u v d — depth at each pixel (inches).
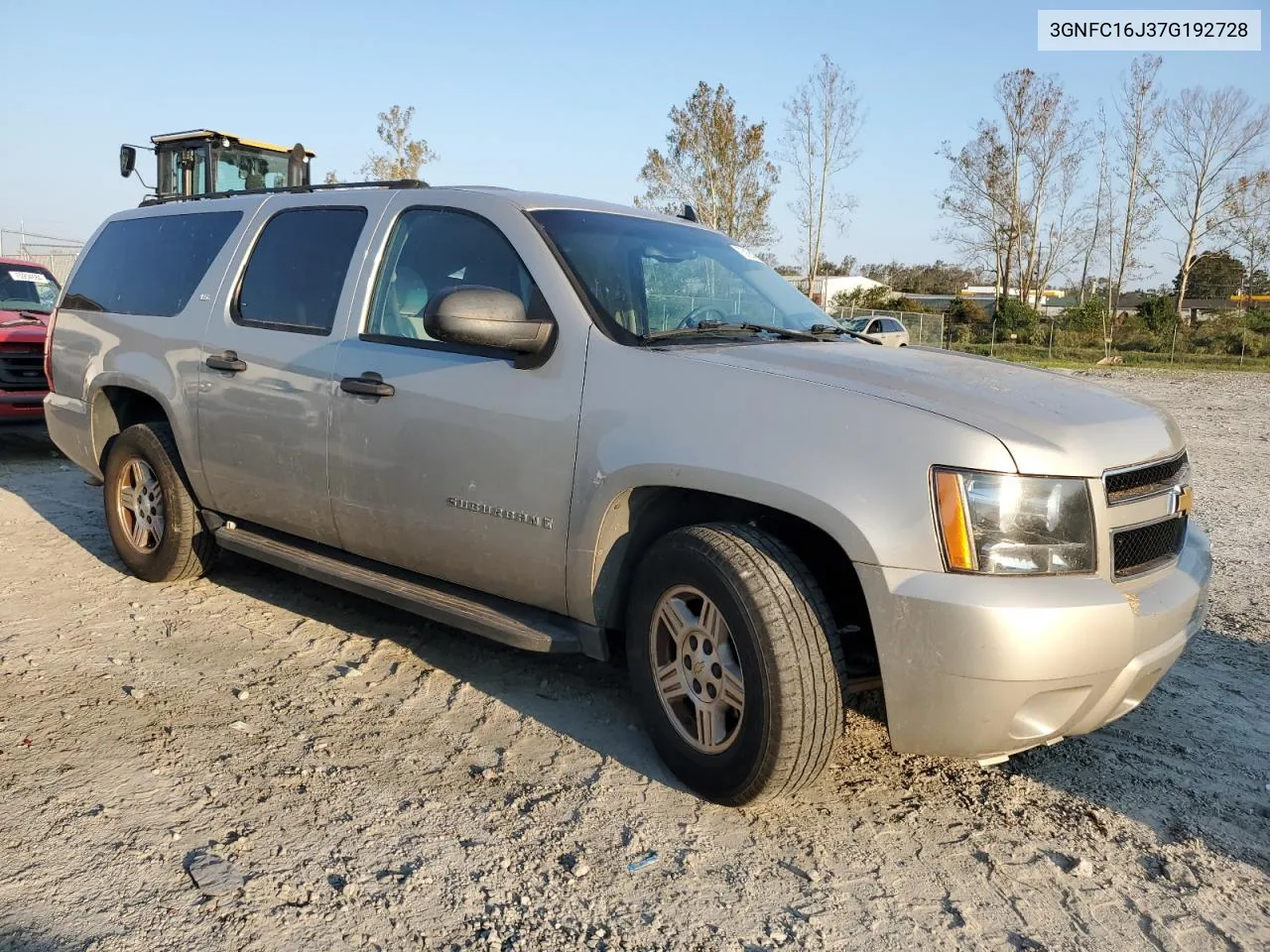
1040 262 2356.1
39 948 92.1
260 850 109.7
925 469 106.3
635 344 130.9
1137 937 101.0
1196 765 138.7
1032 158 2181.3
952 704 105.4
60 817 114.5
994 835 119.3
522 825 117.1
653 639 127.0
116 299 210.1
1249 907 106.5
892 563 106.4
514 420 134.4
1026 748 111.9
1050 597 103.8
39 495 284.5
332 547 171.2
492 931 97.9
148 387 191.8
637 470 122.0
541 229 143.6
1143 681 114.7
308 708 146.9
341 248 166.7
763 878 108.8
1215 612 206.5
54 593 195.3
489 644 176.1
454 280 149.5
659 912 102.0
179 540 193.2
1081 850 116.6
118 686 152.1
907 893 107.0
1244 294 2379.4
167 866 106.0
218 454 178.9
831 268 2942.9
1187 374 1250.0
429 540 147.3
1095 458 110.0
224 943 94.2
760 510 124.5
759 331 146.4
